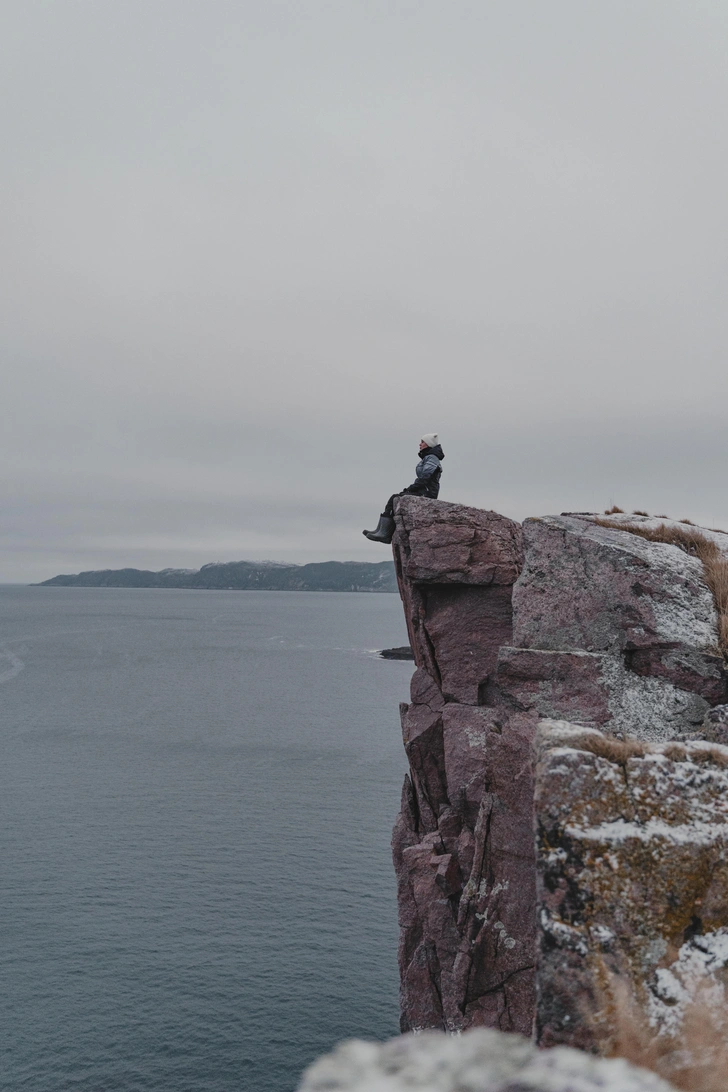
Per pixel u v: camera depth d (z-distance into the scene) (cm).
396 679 19475
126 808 8450
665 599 1428
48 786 9275
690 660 1352
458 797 1727
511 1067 454
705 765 662
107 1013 4688
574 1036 534
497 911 1400
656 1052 518
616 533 1630
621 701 1366
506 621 1812
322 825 7869
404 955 1881
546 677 1418
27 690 16875
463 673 1822
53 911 6009
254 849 7244
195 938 5569
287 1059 4272
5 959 5288
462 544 1831
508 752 1411
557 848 604
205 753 11088
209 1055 4300
